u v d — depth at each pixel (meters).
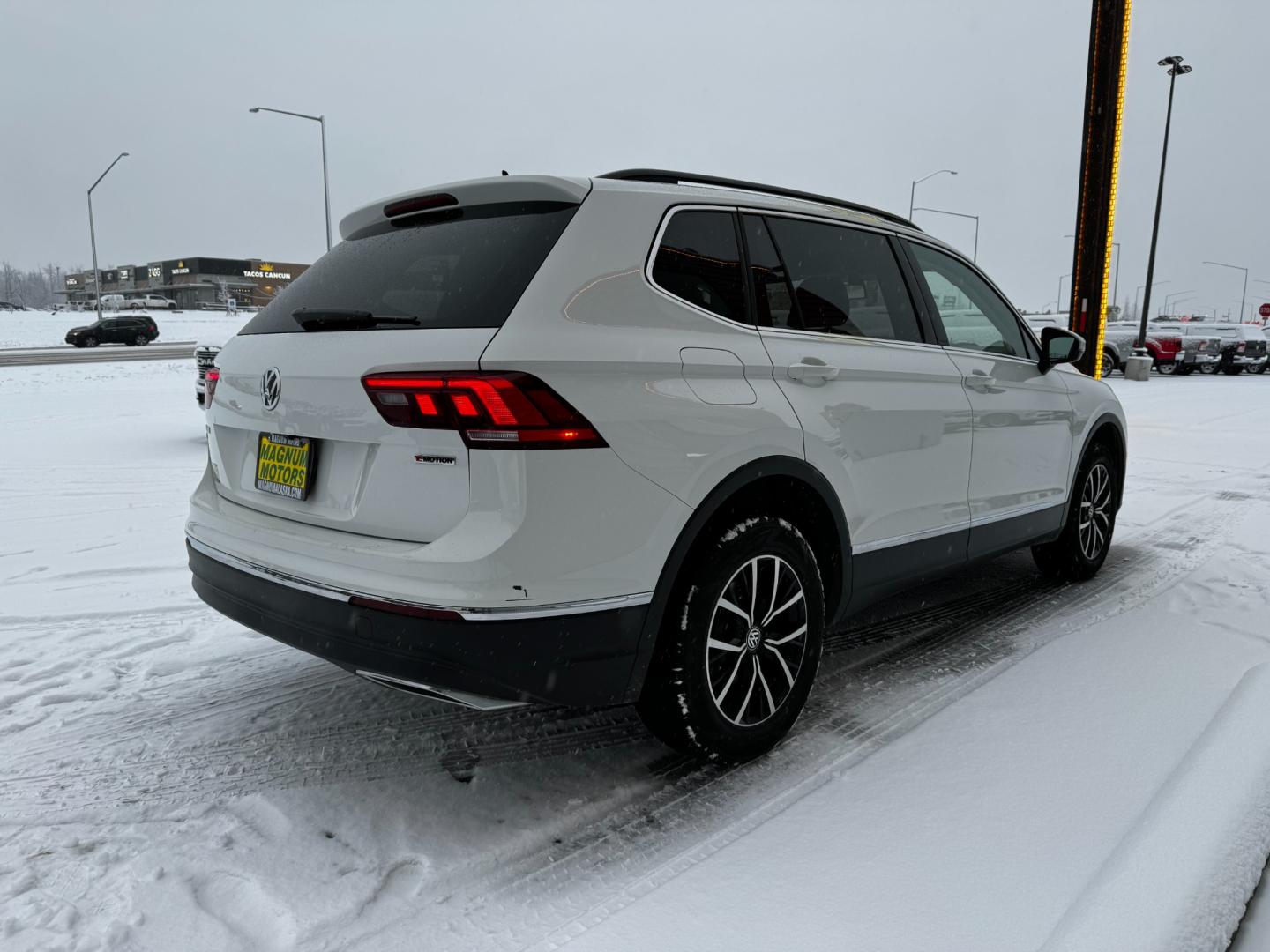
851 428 2.85
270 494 2.57
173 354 28.88
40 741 2.78
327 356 2.33
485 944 1.87
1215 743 2.63
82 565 4.83
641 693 2.36
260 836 2.28
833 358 2.84
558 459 2.08
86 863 2.15
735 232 2.72
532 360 2.07
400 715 3.00
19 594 4.30
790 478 2.65
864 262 3.18
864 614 4.07
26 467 7.95
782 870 2.12
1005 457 3.69
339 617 2.19
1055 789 2.47
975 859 2.15
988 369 3.59
